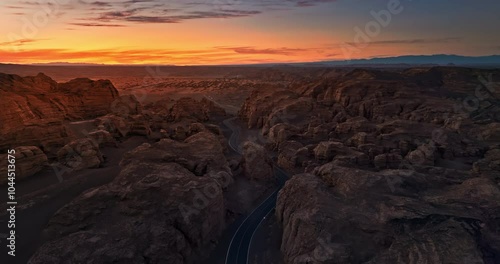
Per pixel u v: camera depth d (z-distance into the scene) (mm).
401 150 86188
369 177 51688
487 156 79188
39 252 37812
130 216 44781
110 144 86188
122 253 38281
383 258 36062
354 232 40812
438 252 34281
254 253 48719
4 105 75812
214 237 51344
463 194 46594
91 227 43344
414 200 44844
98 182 57688
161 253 40750
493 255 36031
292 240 45312
